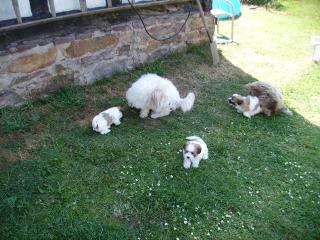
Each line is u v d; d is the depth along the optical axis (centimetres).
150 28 567
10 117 430
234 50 708
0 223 305
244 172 384
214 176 372
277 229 319
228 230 314
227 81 576
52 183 347
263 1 1049
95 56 512
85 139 414
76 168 368
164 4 573
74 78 500
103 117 423
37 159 377
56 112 455
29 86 457
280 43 763
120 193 342
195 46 645
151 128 445
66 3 463
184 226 313
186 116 476
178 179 365
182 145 413
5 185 341
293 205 346
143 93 438
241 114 490
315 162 408
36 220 308
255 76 604
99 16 501
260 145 431
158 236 302
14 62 433
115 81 533
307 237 313
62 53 475
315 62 670
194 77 576
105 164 378
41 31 451
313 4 1122
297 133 460
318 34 830
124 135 427
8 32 423
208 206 335
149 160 387
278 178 380
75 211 319
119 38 531
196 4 621
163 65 589
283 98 530
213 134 443
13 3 409
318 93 562
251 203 344
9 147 394
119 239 294
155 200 335
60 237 295
